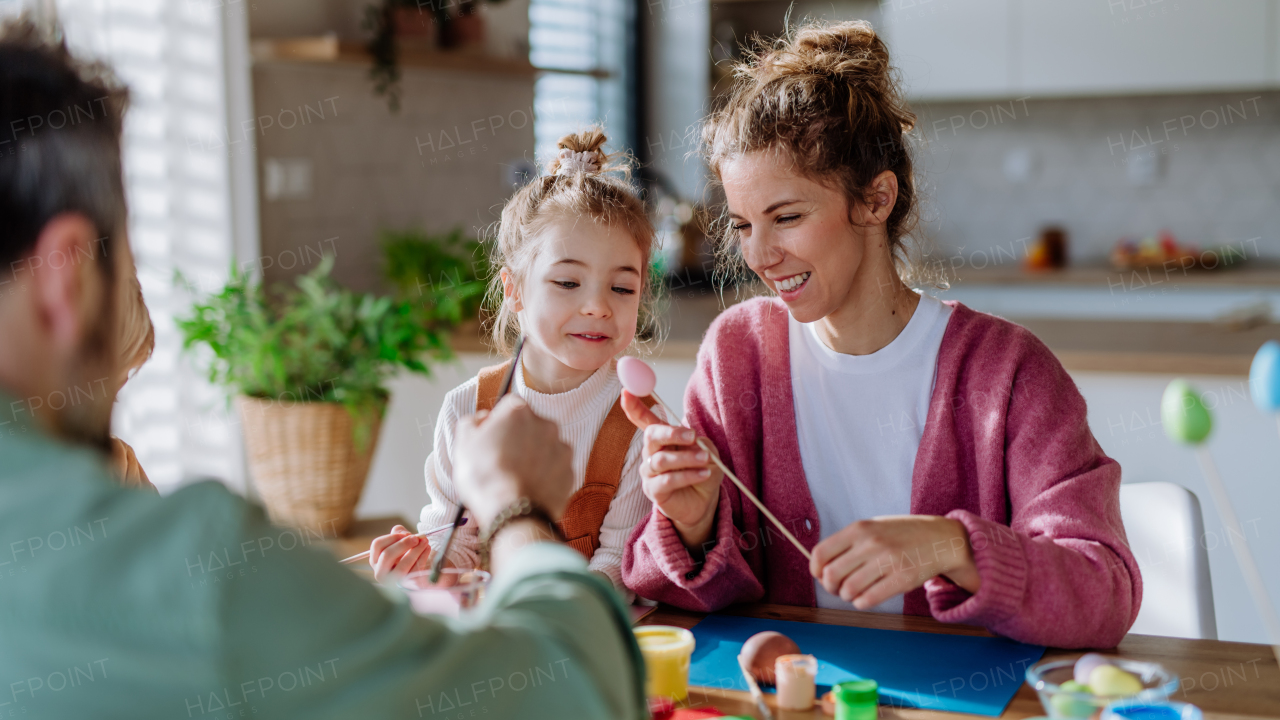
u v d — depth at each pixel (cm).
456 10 353
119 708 52
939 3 434
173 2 287
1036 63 425
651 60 498
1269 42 396
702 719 88
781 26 485
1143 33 410
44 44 62
